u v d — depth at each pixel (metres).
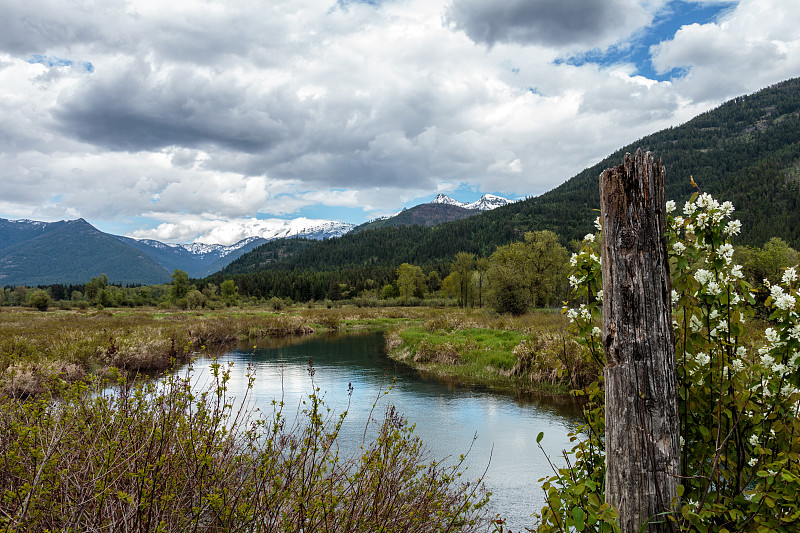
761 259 31.48
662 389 2.62
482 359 17.47
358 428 9.41
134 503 2.38
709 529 2.58
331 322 42.66
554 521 2.85
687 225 3.01
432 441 8.98
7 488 2.47
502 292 38.28
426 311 65.81
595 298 3.54
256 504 2.94
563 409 11.45
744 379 2.81
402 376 16.38
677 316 3.20
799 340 2.70
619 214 2.75
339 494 3.34
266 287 120.94
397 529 3.46
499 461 7.88
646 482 2.55
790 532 2.44
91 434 2.91
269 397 11.94
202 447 3.01
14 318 38.84
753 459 2.81
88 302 78.88
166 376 3.46
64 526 2.29
